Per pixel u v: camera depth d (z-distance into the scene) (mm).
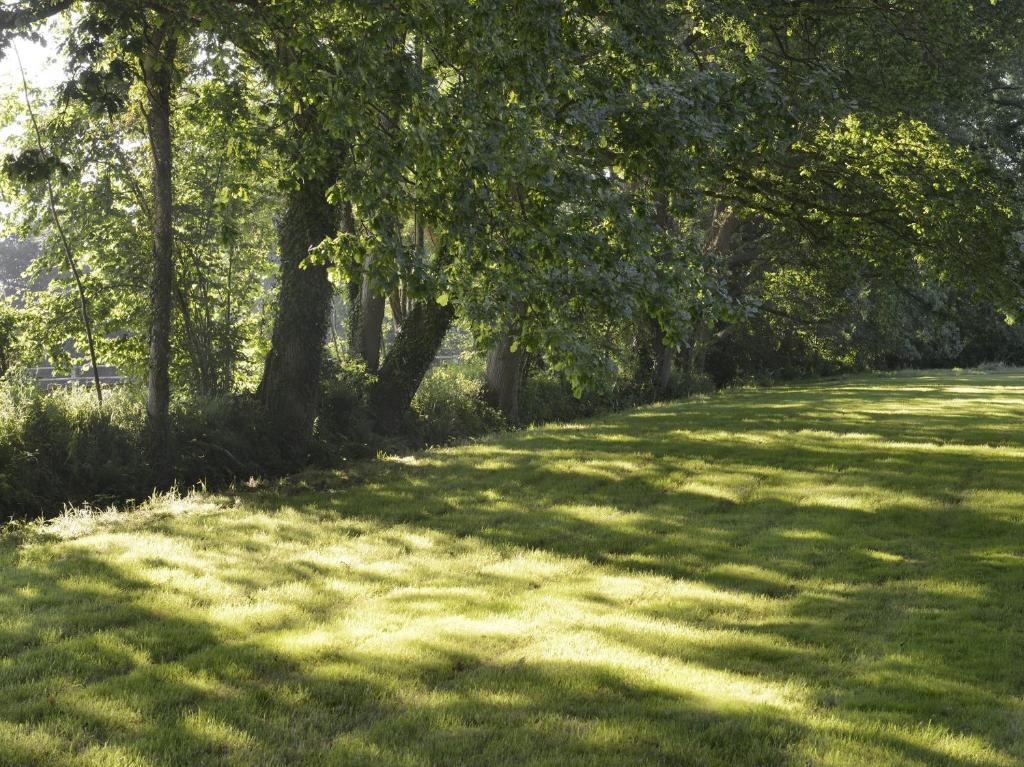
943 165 19766
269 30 12000
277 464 18688
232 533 12938
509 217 10234
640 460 19344
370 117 9656
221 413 18766
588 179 9758
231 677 7355
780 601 9852
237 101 15508
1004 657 7996
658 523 13844
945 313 45312
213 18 12156
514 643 8266
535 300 9750
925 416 26844
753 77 11547
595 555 11992
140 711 6645
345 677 7344
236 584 10273
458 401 27812
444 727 6383
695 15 14625
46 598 9555
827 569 11156
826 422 25438
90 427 16594
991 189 19797
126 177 20734
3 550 11906
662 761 5848
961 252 19797
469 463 19359
